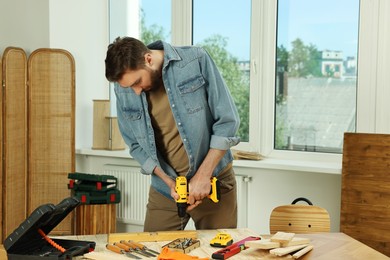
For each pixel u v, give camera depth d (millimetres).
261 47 4160
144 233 2447
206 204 2869
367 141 3539
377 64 3750
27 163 4344
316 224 2926
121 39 2445
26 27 4387
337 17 3914
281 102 4180
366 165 3543
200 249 2314
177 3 4465
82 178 4191
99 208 4191
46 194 4402
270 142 4215
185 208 2598
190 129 2660
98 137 4629
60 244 2268
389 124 3742
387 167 3484
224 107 2658
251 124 4262
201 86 2645
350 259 2203
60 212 2201
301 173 3994
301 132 4133
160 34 4625
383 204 3502
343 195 3615
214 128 2695
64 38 4602
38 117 4348
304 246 2340
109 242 2375
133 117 2721
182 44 4473
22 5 4352
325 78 4008
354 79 3906
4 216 4102
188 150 2697
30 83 4305
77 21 4645
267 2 4105
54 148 4402
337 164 3879
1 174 4070
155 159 2770
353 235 3590
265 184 4117
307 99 4086
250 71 4230
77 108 4684
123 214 4582
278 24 4121
